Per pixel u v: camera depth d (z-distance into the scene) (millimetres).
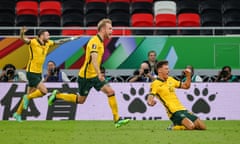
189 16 55250
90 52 28875
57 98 31250
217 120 38906
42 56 35469
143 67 40938
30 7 56562
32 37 46156
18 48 46000
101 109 39750
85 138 23938
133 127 31344
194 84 40219
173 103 28578
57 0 58812
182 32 53938
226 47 46125
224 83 40344
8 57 45906
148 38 46000
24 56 46000
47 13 56312
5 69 42812
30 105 39656
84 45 45969
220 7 57844
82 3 58312
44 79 41781
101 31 29109
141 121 37562
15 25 55562
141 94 39969
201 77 46062
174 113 28453
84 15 57281
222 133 26312
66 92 40156
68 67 45844
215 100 40188
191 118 28422
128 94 39969
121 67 45844
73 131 28000
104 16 56344
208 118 40031
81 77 29938
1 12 56562
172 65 46062
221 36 46094
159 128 30312
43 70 45344
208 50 46094
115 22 55781
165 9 56312
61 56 45781
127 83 40031
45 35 35562
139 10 57156
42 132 27359
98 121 37844
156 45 46000
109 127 31422
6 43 46000
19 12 56406
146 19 54750
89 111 39688
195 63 46156
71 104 39812
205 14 56625
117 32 51844
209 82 40219
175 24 54719
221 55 46094
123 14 56375
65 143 21984
